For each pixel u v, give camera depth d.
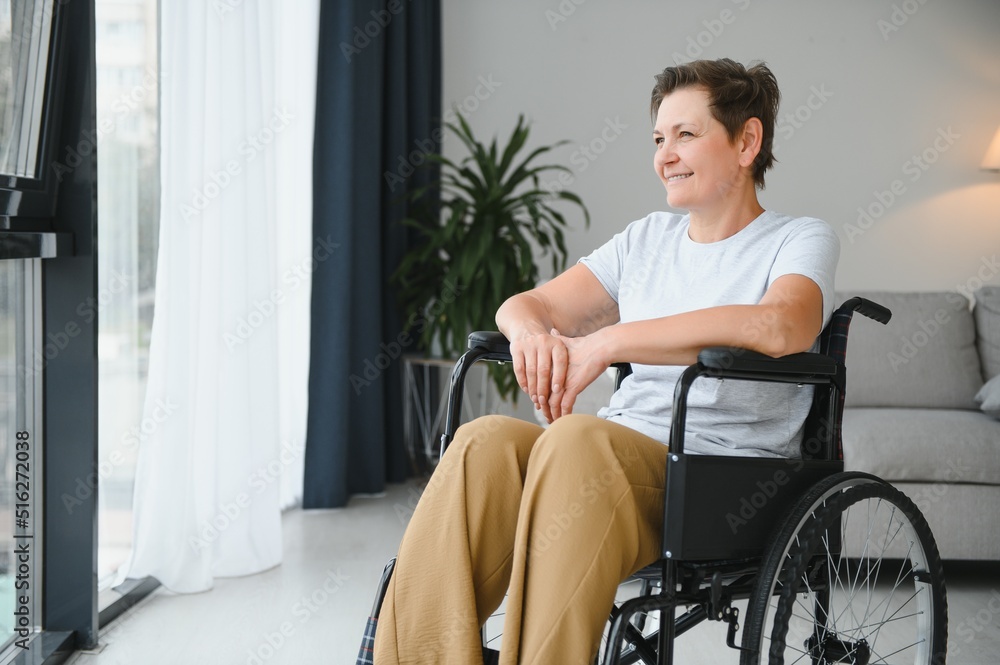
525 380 1.38
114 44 2.18
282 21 3.11
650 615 1.84
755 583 1.24
